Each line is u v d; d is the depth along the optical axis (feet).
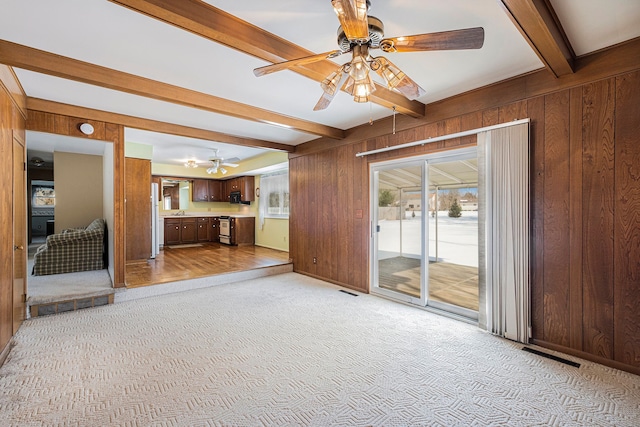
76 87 9.78
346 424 5.65
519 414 5.90
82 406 6.09
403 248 12.96
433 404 6.21
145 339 9.24
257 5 5.77
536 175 8.74
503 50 7.54
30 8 5.87
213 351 8.50
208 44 7.23
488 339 9.21
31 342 8.94
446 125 10.92
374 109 11.96
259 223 27.66
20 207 10.02
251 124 13.93
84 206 19.27
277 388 6.77
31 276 14.78
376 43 5.77
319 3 5.72
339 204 15.60
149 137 17.13
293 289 14.90
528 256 8.75
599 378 7.07
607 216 7.57
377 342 9.07
